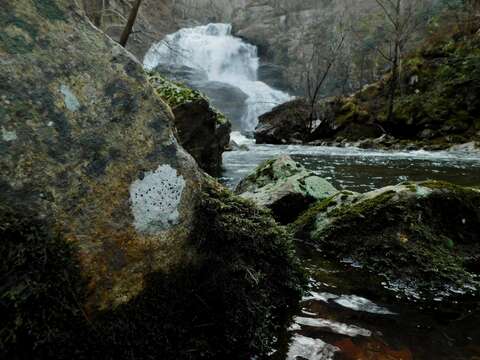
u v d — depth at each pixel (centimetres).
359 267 287
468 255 283
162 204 160
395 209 299
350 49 2933
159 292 156
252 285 191
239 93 3472
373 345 180
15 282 120
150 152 161
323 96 3500
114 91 157
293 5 4234
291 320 203
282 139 2216
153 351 147
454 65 1783
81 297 133
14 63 134
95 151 146
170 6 2848
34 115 135
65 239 132
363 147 1758
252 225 210
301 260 301
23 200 127
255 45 4247
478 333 192
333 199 367
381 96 2128
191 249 170
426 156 1284
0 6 136
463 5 2066
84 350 131
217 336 169
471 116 1605
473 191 317
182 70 3372
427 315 212
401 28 2056
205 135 848
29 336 121
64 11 154
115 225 145
